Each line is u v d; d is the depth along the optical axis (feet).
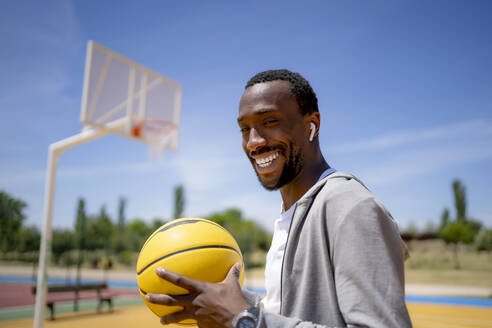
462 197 137.39
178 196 169.78
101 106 25.94
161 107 30.89
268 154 4.55
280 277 4.44
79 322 34.65
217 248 4.52
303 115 4.69
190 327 4.96
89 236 148.66
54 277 101.81
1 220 143.74
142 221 212.23
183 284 3.78
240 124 4.85
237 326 3.38
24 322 34.24
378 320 3.01
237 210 208.74
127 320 35.86
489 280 77.71
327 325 3.53
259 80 4.77
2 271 116.47
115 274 111.24
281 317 3.37
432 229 124.88
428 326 33.88
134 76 28.76
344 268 3.31
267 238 139.95
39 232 143.33
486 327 33.35
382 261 3.25
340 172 4.31
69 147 24.64
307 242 3.87
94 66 25.89
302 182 4.68
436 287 69.92
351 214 3.45
